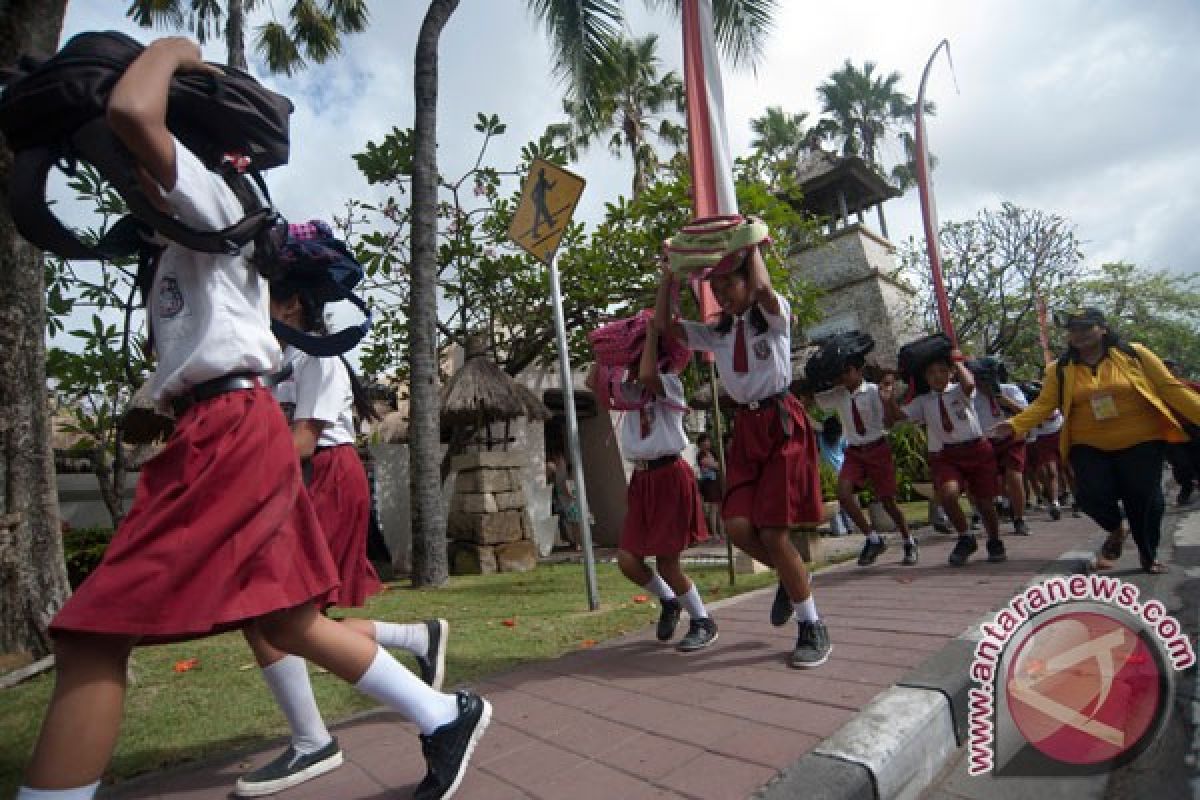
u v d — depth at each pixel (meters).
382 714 2.83
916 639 3.18
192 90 1.65
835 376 6.11
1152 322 23.00
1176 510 8.09
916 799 2.01
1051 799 1.96
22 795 1.42
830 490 10.27
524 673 3.26
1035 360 18.44
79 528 9.30
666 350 3.61
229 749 2.57
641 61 18.48
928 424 5.80
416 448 7.29
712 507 10.96
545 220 5.30
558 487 12.04
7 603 3.57
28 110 1.50
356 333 2.28
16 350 3.70
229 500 1.62
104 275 6.78
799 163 21.72
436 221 7.70
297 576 1.75
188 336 1.75
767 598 4.73
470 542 8.69
